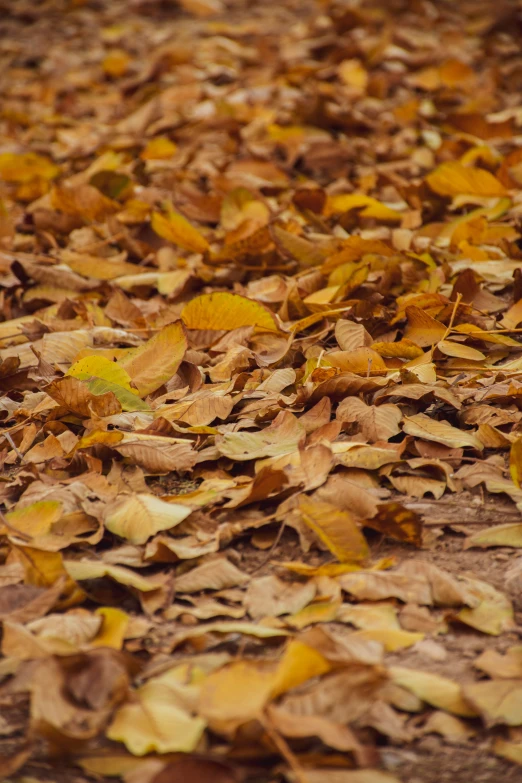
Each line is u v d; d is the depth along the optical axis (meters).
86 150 3.81
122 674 2.14
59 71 5.34
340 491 2.31
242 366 2.54
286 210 3.02
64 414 2.47
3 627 2.19
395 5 5.73
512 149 3.50
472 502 2.34
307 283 2.74
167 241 2.96
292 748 2.12
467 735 2.13
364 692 2.12
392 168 3.37
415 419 2.41
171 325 2.51
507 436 2.39
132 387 2.50
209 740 2.12
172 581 2.25
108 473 2.38
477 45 5.14
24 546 2.24
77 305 2.75
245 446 2.38
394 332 2.62
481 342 2.58
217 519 2.32
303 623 2.21
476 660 2.17
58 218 3.04
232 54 5.25
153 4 6.45
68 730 2.12
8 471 2.41
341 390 2.45
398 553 2.29
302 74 4.61
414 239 2.85
